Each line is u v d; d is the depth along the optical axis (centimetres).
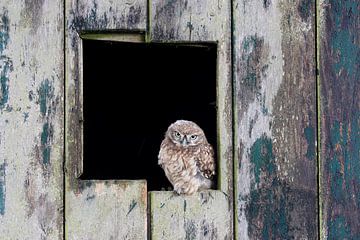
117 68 526
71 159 347
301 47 360
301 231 355
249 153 355
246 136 355
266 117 357
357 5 364
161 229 348
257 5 360
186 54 497
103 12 354
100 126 557
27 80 349
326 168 358
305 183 357
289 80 359
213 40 357
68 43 351
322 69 360
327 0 363
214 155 387
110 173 565
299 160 357
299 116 358
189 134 382
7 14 350
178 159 378
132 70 528
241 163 354
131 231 347
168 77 530
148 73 530
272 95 358
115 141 561
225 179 353
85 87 531
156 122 550
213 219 351
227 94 356
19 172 346
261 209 354
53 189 346
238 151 354
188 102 532
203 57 500
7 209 344
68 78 350
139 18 355
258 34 359
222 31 357
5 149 346
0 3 350
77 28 352
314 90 360
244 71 357
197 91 523
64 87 350
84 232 345
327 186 357
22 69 349
